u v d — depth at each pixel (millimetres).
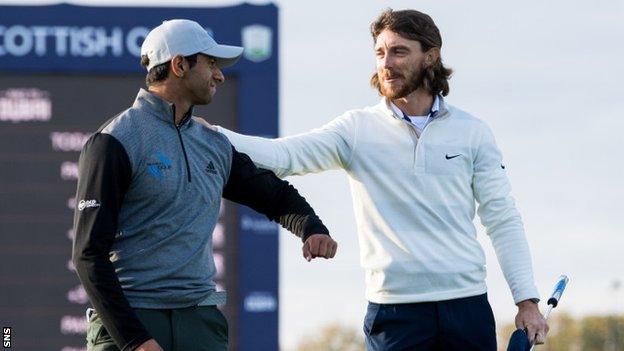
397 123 15242
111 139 13211
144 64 13883
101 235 13039
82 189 13133
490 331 15328
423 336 15125
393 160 15188
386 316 15180
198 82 13742
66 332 23031
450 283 15109
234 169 14188
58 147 23172
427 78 15266
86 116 23266
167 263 13430
